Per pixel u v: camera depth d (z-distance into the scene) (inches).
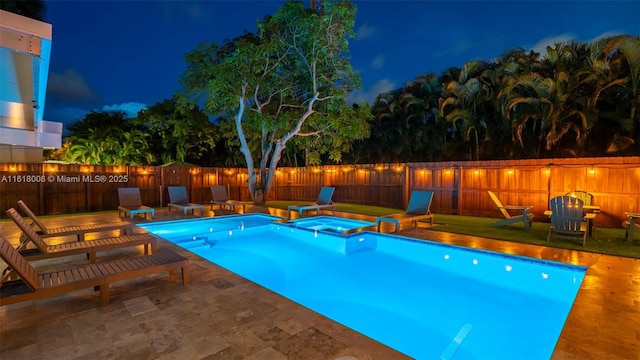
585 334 116.3
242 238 350.3
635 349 106.2
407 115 788.0
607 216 349.7
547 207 390.9
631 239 268.2
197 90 591.2
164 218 411.5
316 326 122.3
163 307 140.1
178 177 615.2
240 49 500.4
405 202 520.7
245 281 173.6
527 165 406.3
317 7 610.5
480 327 154.9
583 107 505.4
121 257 225.0
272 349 106.3
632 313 133.7
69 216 443.2
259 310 136.6
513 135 583.8
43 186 472.1
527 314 167.6
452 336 148.8
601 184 353.7
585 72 505.4
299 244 325.7
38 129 353.7
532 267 215.2
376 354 102.9
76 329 121.0
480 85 649.0
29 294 124.0
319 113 588.1
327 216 444.1
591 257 218.7
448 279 224.2
